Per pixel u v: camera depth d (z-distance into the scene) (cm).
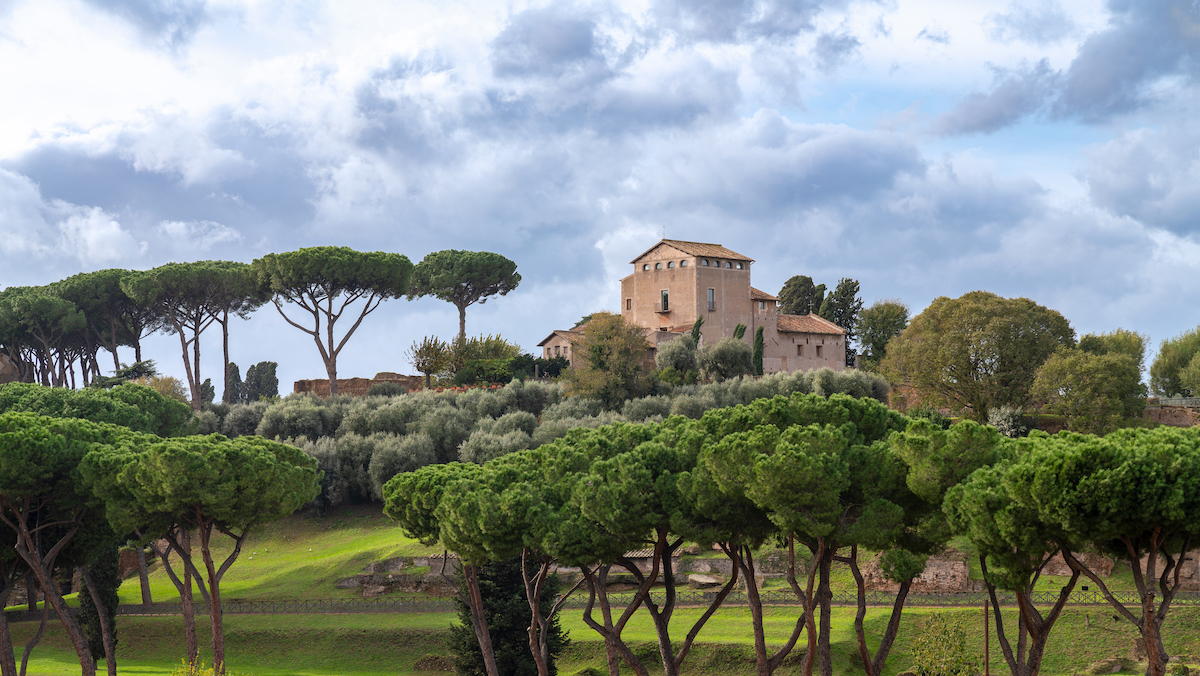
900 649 4981
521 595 4422
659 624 3472
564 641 4703
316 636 5781
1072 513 2364
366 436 8481
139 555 6612
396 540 7188
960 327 8519
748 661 4891
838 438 3014
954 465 2898
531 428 8181
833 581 5931
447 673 5284
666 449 3341
